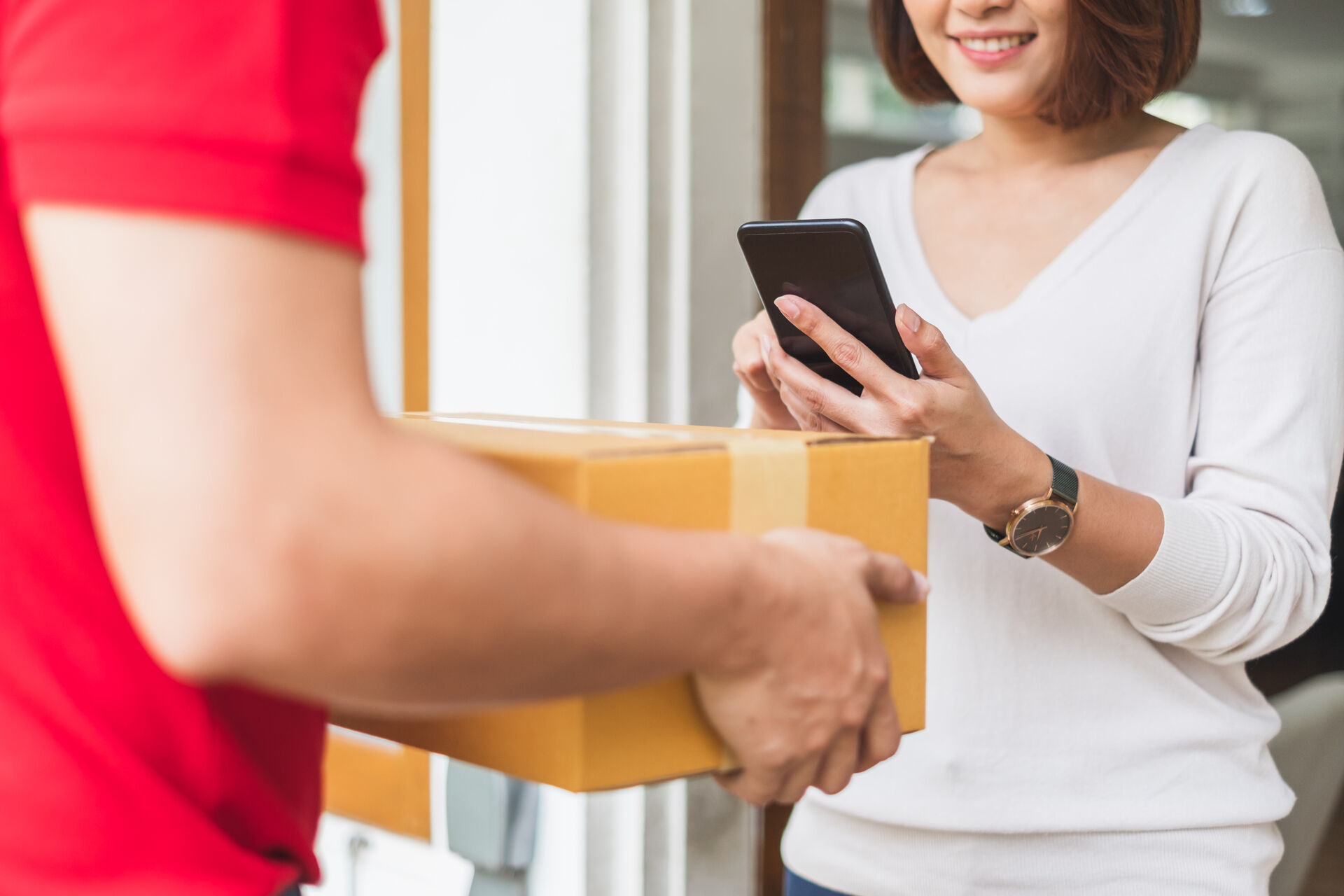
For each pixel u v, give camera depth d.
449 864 1.51
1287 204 0.92
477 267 1.50
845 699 0.45
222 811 0.43
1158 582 0.85
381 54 0.38
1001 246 1.05
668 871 1.47
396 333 1.61
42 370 0.39
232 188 0.32
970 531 0.99
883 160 1.19
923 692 0.56
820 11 1.56
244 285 0.32
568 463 0.45
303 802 0.49
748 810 1.53
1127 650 0.95
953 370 0.79
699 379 1.46
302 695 0.36
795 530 0.48
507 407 1.49
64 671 0.39
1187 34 0.98
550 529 0.36
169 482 0.31
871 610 0.46
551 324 1.44
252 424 0.31
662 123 1.42
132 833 0.39
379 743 1.57
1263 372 0.91
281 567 0.32
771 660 0.43
